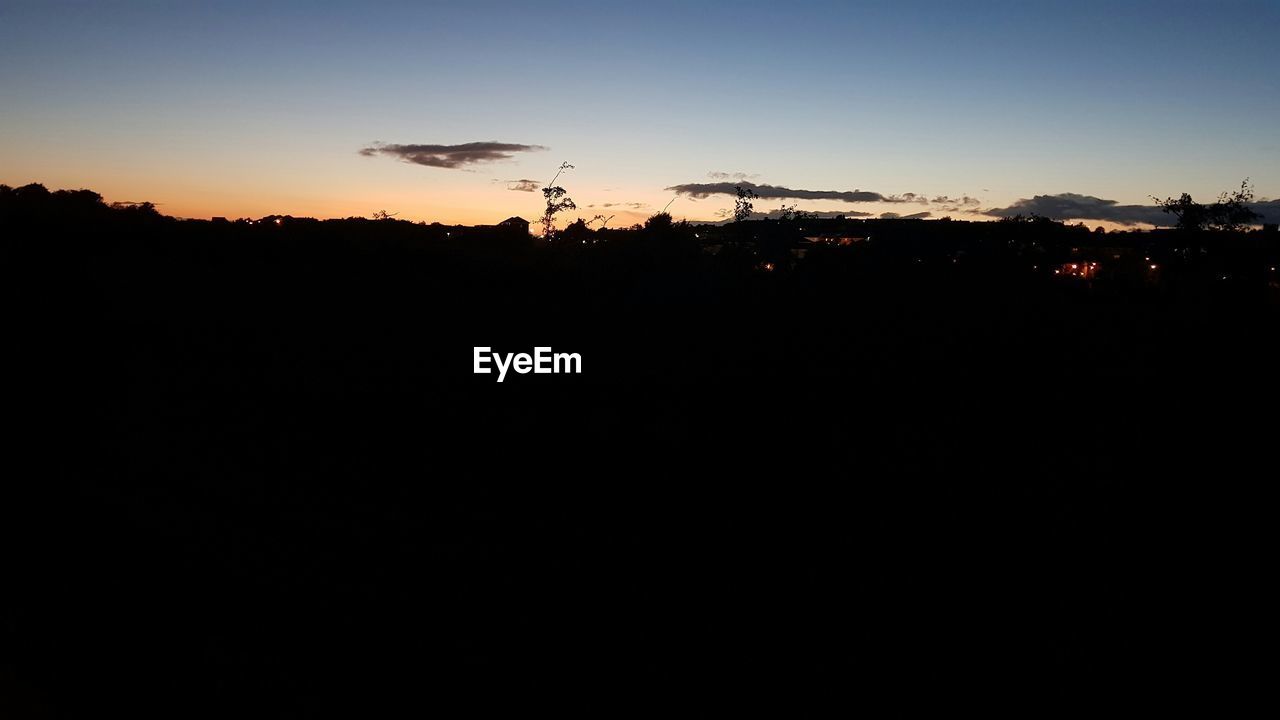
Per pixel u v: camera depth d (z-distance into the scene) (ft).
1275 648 18.37
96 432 30.19
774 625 18.60
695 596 19.79
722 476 28.76
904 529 24.54
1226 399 41.24
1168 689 16.75
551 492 26.48
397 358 47.11
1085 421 37.11
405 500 24.99
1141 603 20.31
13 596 17.71
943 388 42.93
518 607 18.76
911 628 18.75
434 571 20.25
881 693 16.20
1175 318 56.29
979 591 20.70
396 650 16.67
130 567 19.38
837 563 22.02
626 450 31.58
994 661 17.56
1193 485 29.14
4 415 31.37
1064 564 22.47
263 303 59.98
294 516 23.09
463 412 36.37
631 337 54.80
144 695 14.60
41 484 24.50
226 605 17.90
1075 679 16.99
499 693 15.49
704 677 16.43
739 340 53.47
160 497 23.93
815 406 39.24
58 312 49.70
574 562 21.30
